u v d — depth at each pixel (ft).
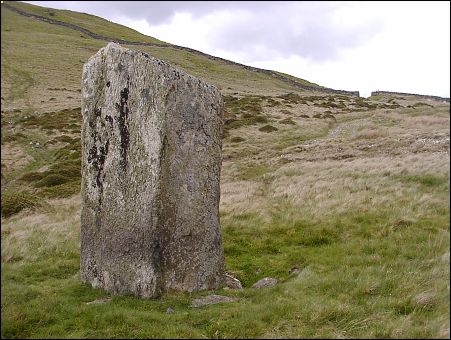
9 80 214.90
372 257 31.35
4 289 27.86
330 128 134.92
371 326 21.39
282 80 294.05
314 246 38.11
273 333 21.44
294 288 27.58
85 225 31.81
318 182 61.72
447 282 24.79
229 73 265.13
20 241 43.62
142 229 27.81
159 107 27.63
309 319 22.53
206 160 29.91
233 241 41.37
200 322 23.50
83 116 32.24
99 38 313.32
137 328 22.82
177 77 28.27
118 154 29.58
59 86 213.87
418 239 33.71
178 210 28.32
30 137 135.74
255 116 150.61
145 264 27.58
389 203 44.47
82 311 24.85
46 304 25.43
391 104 190.60
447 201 42.65
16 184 92.58
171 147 27.89
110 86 30.37
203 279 29.43
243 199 58.18
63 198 78.84
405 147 82.02
